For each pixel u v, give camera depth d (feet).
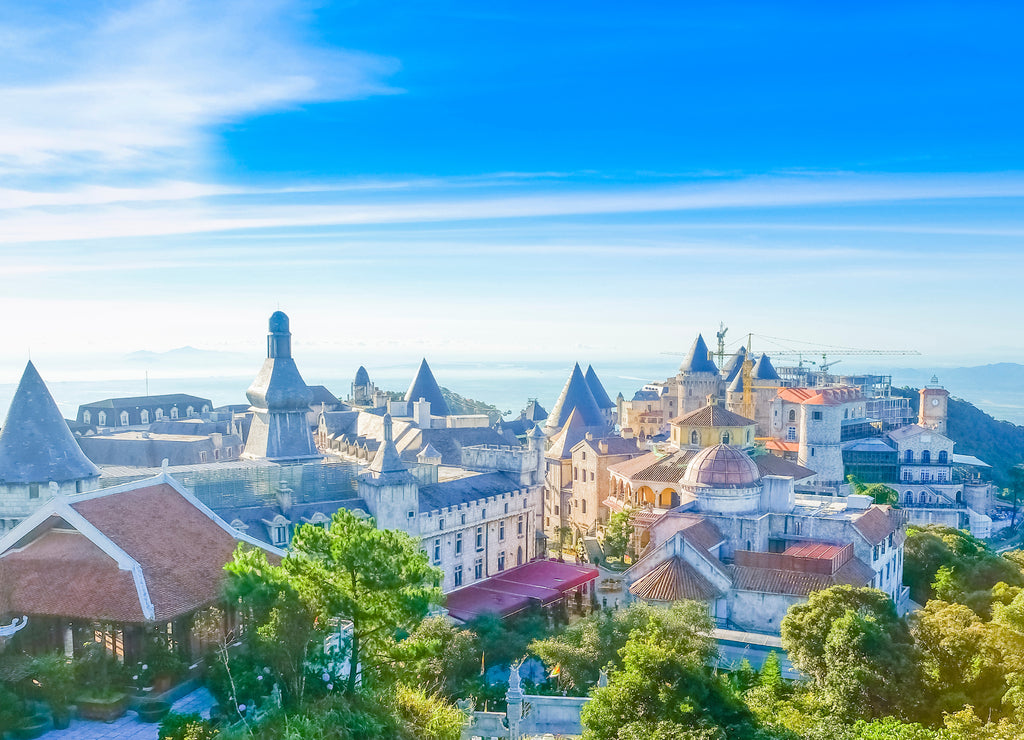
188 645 167.53
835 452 519.60
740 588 276.82
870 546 305.94
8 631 156.87
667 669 153.69
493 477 401.29
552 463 509.35
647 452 487.61
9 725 144.87
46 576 166.09
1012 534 588.50
